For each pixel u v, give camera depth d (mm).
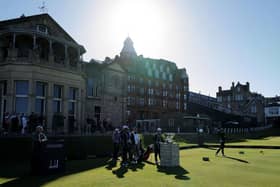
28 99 22781
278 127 70312
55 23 28281
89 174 12180
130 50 72312
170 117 51594
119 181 10633
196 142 34531
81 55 29812
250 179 11320
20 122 21281
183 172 12961
